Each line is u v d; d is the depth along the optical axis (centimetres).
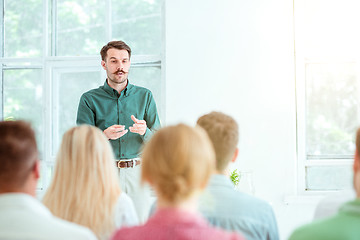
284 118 399
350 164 406
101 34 446
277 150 399
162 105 424
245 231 150
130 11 438
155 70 434
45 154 450
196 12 409
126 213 173
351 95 412
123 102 361
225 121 161
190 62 409
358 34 408
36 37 458
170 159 103
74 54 451
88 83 448
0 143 109
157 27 433
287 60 401
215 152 158
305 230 108
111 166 175
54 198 169
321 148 414
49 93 450
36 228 107
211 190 153
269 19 402
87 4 449
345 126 413
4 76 463
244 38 404
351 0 407
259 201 155
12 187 110
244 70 404
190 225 104
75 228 111
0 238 105
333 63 412
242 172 337
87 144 171
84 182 169
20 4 459
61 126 452
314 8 409
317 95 414
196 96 407
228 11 406
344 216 108
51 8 454
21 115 461
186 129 107
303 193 406
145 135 342
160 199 107
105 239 169
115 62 352
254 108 402
